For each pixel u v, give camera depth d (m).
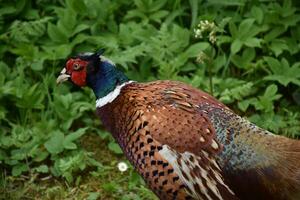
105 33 11.71
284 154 8.03
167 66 11.13
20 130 10.63
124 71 11.32
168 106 8.42
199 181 8.24
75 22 11.55
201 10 11.85
